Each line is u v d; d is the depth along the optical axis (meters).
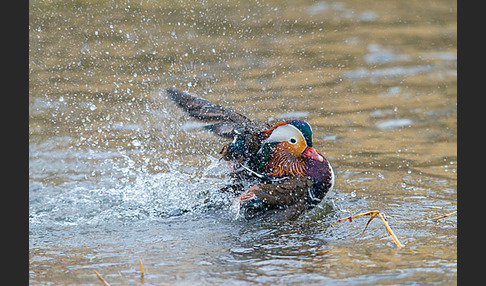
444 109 15.24
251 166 10.57
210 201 10.64
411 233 9.41
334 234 9.48
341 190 11.25
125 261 8.55
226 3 21.86
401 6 23.31
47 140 13.13
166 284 7.78
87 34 18.28
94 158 12.49
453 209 10.36
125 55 17.17
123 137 13.38
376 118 14.68
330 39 19.78
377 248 8.86
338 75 17.12
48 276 8.07
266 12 21.72
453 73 17.52
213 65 17.03
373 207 10.52
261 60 17.73
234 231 9.68
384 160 12.58
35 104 14.48
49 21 18.64
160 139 13.27
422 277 7.82
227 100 14.87
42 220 10.13
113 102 14.72
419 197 10.92
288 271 8.10
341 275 7.93
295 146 10.42
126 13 19.73
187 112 11.32
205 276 7.99
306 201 10.30
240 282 7.78
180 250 8.95
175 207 10.61
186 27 19.36
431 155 12.84
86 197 11.03
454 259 8.37
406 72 17.55
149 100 14.87
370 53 18.75
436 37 20.20
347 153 12.86
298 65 17.64
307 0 23.39
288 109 14.63
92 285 7.80
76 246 9.14
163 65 16.69
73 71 16.22
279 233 9.57
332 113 14.79
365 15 22.22
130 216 10.31
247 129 10.75
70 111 14.35
